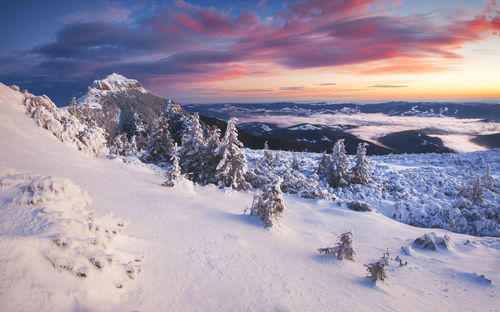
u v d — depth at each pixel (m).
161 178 28.45
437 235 18.39
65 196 9.05
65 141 25.06
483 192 34.22
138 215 13.16
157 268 8.69
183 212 15.80
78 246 6.93
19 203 7.80
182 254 10.14
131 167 29.38
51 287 5.56
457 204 30.55
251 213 18.11
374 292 11.13
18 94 25.97
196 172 31.34
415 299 11.20
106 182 18.30
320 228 20.20
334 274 12.23
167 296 7.43
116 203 14.06
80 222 8.11
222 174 28.89
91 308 5.85
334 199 29.67
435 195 36.53
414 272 14.20
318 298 9.49
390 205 32.53
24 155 16.73
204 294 8.00
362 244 18.22
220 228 14.37
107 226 9.26
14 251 5.73
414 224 28.42
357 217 23.42
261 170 44.50
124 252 8.66
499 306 11.09
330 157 40.88
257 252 12.43
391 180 42.72
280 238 15.43
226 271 9.73
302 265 12.36
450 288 12.60
